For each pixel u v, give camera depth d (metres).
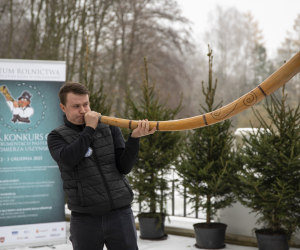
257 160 3.38
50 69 3.97
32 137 3.94
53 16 11.51
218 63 24.50
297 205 3.37
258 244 3.54
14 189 3.89
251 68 25.22
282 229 3.55
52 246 3.96
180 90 18.38
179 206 7.13
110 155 1.92
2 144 3.85
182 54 18.30
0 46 12.40
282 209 3.30
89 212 1.84
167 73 17.42
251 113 16.00
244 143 3.62
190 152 3.87
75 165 1.86
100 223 1.85
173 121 1.70
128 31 16.11
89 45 12.77
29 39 12.02
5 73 3.83
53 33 11.49
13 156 3.88
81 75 13.08
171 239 4.25
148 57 16.61
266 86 1.40
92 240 1.86
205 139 3.90
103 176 1.86
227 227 4.12
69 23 12.06
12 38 12.43
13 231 3.88
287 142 3.41
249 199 3.56
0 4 11.83
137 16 15.99
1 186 3.85
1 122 3.84
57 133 1.91
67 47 12.71
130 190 1.96
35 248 3.89
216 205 3.84
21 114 3.89
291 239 3.52
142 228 4.24
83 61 12.73
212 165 3.82
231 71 24.53
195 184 3.88
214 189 3.71
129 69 15.77
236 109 1.49
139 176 4.07
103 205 1.83
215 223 4.02
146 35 16.58
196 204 3.88
